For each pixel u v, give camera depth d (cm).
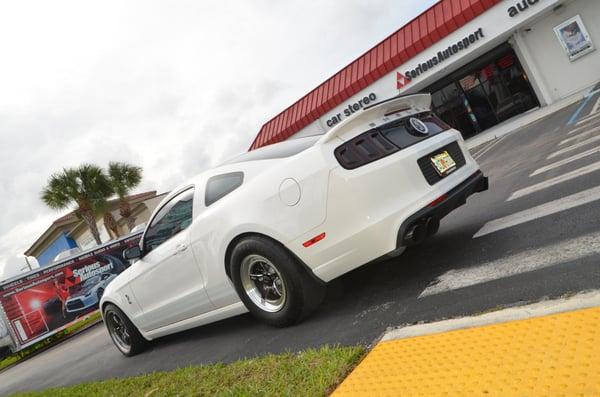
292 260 351
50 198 2398
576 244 300
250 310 392
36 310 1439
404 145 348
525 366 192
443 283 332
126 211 2759
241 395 270
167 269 451
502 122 2100
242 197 369
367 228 321
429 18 1986
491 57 2055
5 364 1437
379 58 2127
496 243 373
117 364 562
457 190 354
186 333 546
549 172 571
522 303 251
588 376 171
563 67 1944
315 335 336
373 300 359
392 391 212
